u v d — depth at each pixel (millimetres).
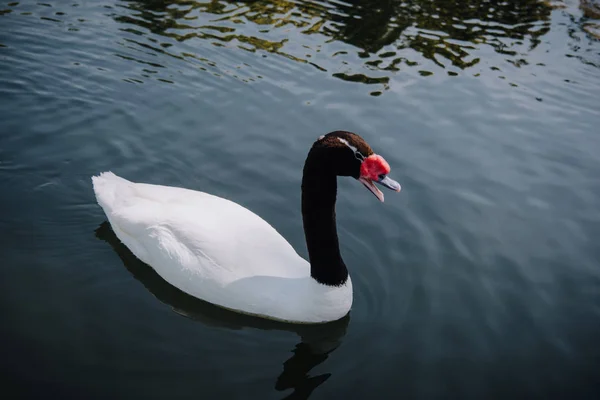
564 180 1968
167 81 2227
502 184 1931
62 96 2137
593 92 2338
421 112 2182
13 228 1712
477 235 1758
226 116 2109
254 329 1519
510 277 1647
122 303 1548
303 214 1482
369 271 1651
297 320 1528
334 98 2209
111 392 1351
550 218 1832
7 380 1355
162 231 1580
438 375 1417
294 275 1535
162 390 1362
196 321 1525
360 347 1477
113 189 1691
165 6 2627
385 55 2438
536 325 1533
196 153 1970
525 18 2791
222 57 2352
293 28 2553
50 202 1796
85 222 1754
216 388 1375
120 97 2152
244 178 1896
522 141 2102
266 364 1436
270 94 2205
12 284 1565
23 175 1860
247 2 2715
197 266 1541
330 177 1428
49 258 1643
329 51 2430
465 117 2180
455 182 1924
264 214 1788
